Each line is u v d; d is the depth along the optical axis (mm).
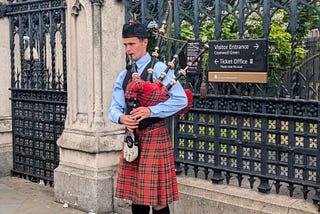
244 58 4105
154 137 3461
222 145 4453
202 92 4289
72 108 5371
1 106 6926
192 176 4797
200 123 4570
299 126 3930
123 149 3514
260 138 4176
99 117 5145
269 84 4438
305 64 4641
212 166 4516
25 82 6500
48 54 7656
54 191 5621
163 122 3531
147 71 3471
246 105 4211
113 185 5129
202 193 4449
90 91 5137
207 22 5695
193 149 4660
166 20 3932
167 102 3377
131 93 3340
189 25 5637
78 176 5203
